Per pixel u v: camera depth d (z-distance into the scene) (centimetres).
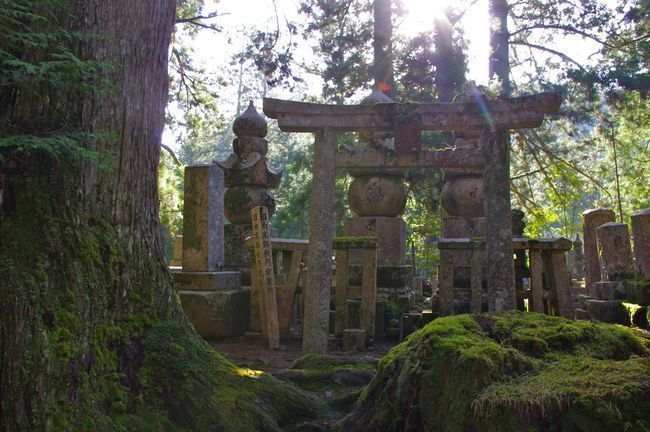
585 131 1894
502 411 266
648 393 257
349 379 473
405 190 920
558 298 696
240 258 890
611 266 834
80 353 318
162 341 368
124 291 363
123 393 335
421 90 1692
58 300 316
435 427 294
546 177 1773
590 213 1033
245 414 364
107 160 347
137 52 387
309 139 2148
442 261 699
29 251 316
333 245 698
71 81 340
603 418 251
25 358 289
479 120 609
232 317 750
